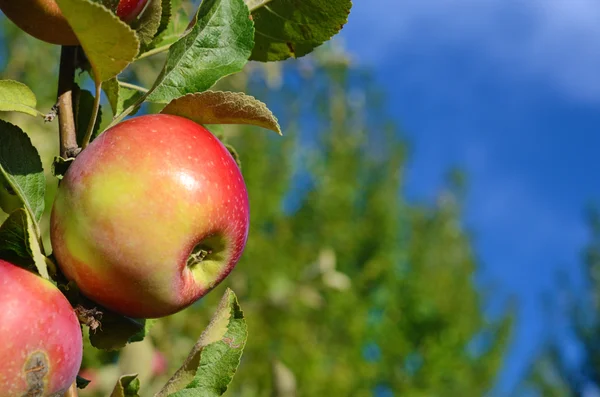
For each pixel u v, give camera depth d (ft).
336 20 1.91
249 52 1.80
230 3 1.81
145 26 1.83
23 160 1.71
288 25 1.92
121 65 1.66
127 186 1.63
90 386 2.71
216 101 1.71
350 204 15.74
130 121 1.69
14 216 1.60
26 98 1.75
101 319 1.71
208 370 1.79
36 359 1.56
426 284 19.52
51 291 1.61
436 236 23.08
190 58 1.78
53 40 1.80
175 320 4.07
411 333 16.30
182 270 1.68
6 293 1.57
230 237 1.73
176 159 1.66
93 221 1.63
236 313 1.81
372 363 11.66
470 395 19.30
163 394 1.73
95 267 1.64
